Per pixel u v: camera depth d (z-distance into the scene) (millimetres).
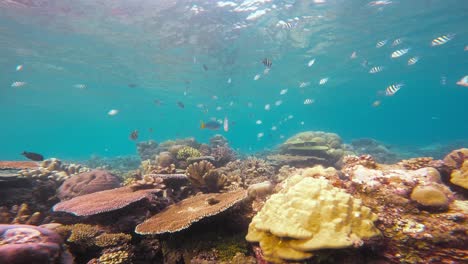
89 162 22016
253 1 15453
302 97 59375
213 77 32438
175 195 6039
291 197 3373
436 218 3111
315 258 2805
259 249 3467
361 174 4023
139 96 46625
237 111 76812
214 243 3996
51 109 65250
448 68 39719
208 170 6195
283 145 15680
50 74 29938
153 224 4141
